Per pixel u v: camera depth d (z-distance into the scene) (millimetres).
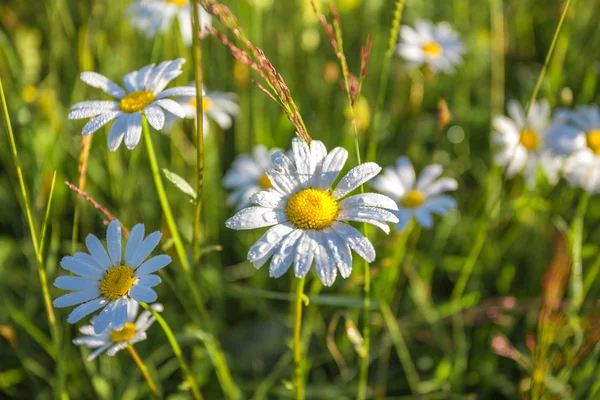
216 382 407
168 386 413
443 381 404
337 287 434
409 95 514
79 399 399
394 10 338
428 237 474
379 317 417
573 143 408
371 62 552
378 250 419
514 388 406
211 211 458
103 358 393
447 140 529
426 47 482
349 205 285
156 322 427
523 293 447
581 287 389
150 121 295
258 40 452
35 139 451
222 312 454
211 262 464
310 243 278
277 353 439
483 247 448
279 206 286
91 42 483
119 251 289
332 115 534
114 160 451
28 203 309
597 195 464
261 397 390
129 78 314
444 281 467
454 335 425
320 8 527
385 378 422
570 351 362
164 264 283
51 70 477
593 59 526
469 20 613
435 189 401
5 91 485
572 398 360
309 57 550
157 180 311
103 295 282
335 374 425
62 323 399
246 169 446
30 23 570
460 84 556
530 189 426
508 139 434
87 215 467
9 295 442
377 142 465
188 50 487
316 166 293
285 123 468
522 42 587
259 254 277
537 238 448
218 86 526
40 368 398
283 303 463
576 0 439
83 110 306
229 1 495
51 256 383
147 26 438
